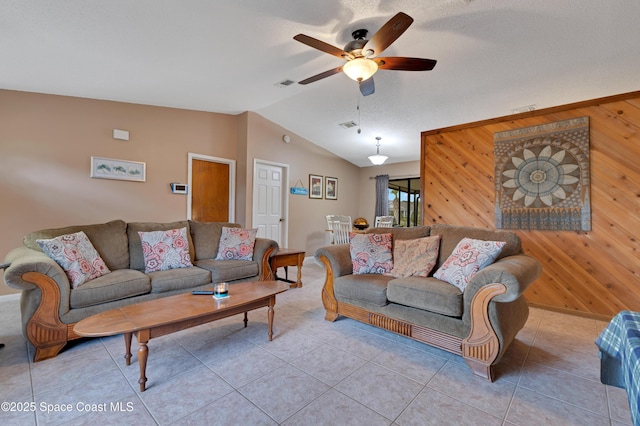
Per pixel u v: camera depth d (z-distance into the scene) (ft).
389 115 15.38
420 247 8.82
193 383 5.96
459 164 12.50
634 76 10.45
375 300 8.04
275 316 9.80
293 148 19.52
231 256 11.67
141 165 14.01
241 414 5.06
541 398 5.60
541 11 7.61
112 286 7.92
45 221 11.71
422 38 8.83
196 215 16.06
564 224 10.25
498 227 11.55
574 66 10.06
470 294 6.43
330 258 9.30
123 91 12.03
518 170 11.09
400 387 5.90
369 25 8.16
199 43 8.55
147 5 6.72
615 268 9.50
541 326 9.14
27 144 11.39
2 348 7.39
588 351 7.52
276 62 10.22
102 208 12.98
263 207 17.95
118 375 6.24
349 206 24.03
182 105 14.82
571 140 10.11
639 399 2.51
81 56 8.81
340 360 6.94
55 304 7.04
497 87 11.81
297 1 7.05
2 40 7.73
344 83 12.60
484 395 5.68
